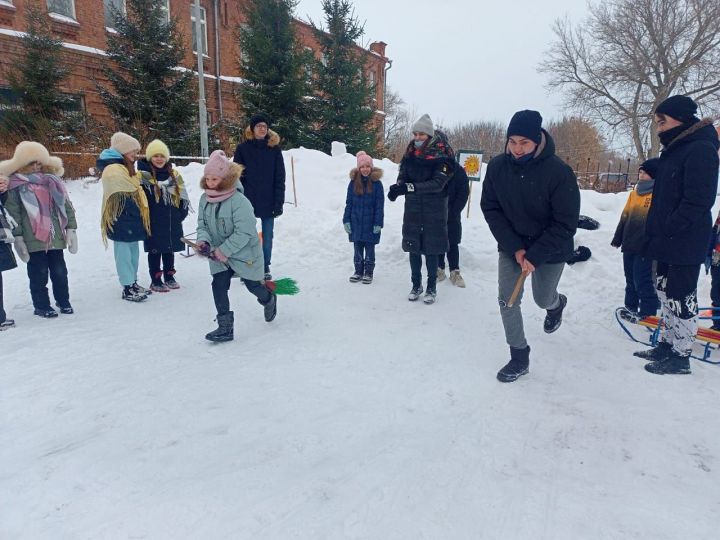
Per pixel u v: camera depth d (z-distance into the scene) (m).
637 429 2.81
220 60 20.27
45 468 2.42
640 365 3.70
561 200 3.09
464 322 4.68
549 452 2.60
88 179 11.34
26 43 12.75
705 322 4.67
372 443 2.68
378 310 5.03
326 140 16.77
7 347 3.97
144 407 3.04
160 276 5.64
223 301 4.12
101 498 2.21
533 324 4.59
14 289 5.59
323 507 2.16
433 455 2.56
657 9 27.11
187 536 1.98
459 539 1.99
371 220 5.82
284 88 15.57
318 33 16.83
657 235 3.51
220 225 4.04
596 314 4.80
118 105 14.07
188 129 15.00
